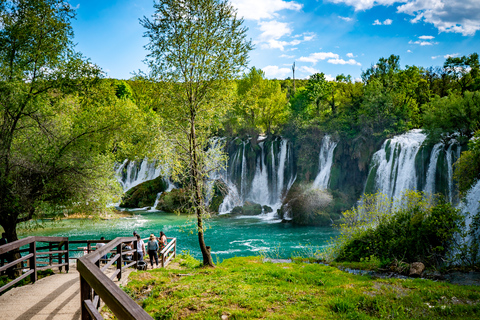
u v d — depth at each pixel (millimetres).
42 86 13969
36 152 13867
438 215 15914
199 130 16094
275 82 57625
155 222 37469
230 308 8227
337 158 41375
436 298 9688
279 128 55500
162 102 15266
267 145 49344
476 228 15195
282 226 35500
